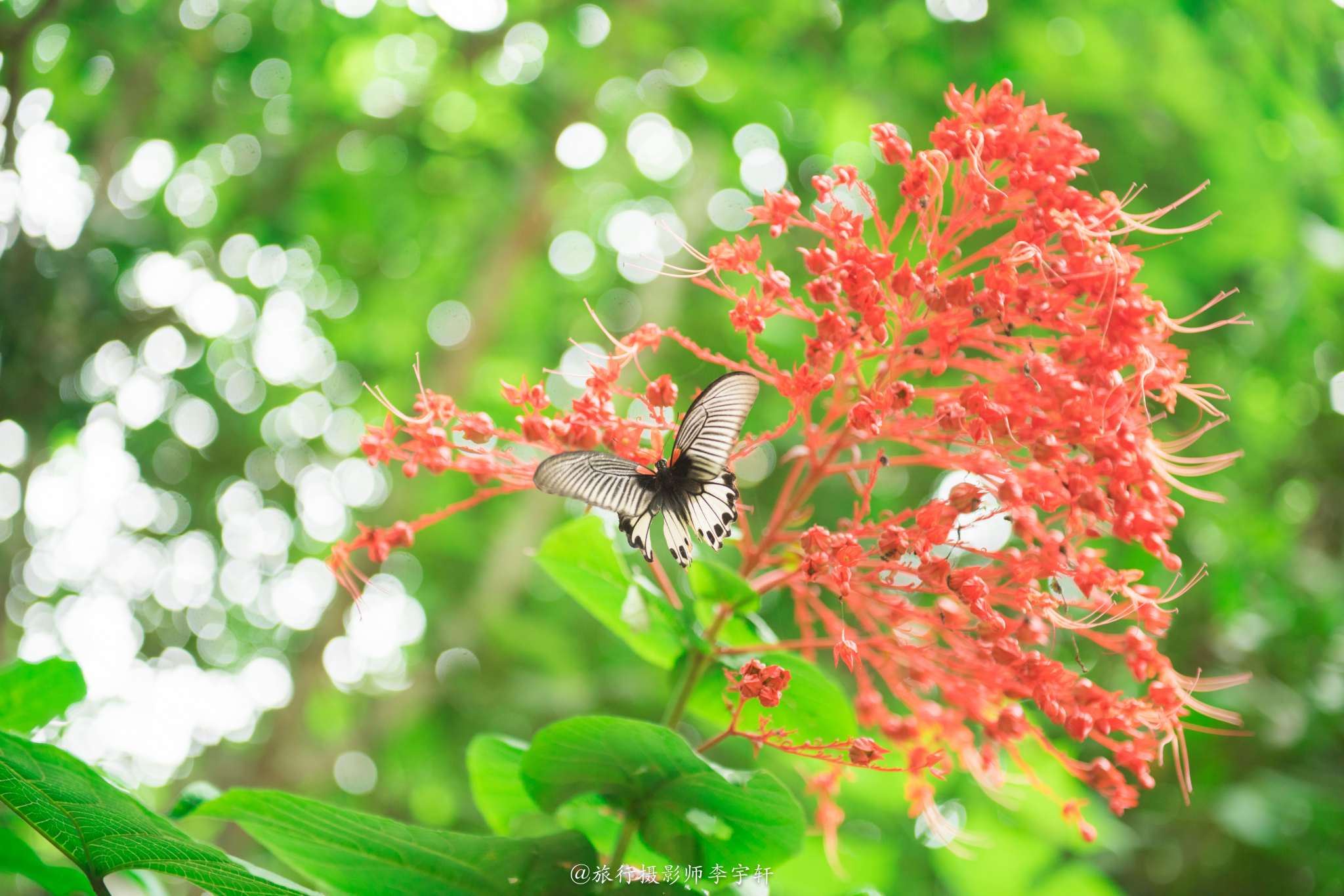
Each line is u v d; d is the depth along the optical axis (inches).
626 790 87.8
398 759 381.4
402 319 426.3
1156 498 79.5
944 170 87.0
